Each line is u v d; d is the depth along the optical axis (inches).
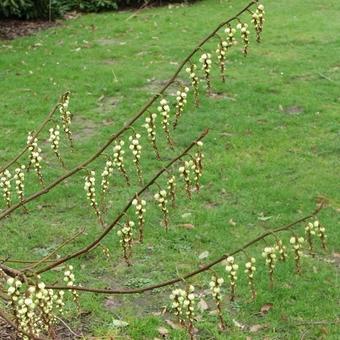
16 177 137.6
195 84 119.0
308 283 186.4
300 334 165.5
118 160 123.0
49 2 530.0
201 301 177.0
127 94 352.8
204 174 255.0
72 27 513.7
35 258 201.0
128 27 503.5
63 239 212.4
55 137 137.4
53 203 235.9
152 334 165.2
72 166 264.7
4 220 223.8
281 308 175.5
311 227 112.3
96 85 366.0
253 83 361.7
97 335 164.1
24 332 104.2
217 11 546.6
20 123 310.0
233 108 326.3
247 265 108.7
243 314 173.2
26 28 514.0
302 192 241.3
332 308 175.6
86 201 236.7
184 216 223.9
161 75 382.3
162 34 478.6
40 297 100.3
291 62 399.9
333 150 278.4
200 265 196.5
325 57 408.8
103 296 181.3
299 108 327.6
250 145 284.0
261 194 240.5
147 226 217.9
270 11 535.2
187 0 585.6
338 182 249.1
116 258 200.2
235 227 218.7
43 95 351.6
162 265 196.9
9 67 402.3
